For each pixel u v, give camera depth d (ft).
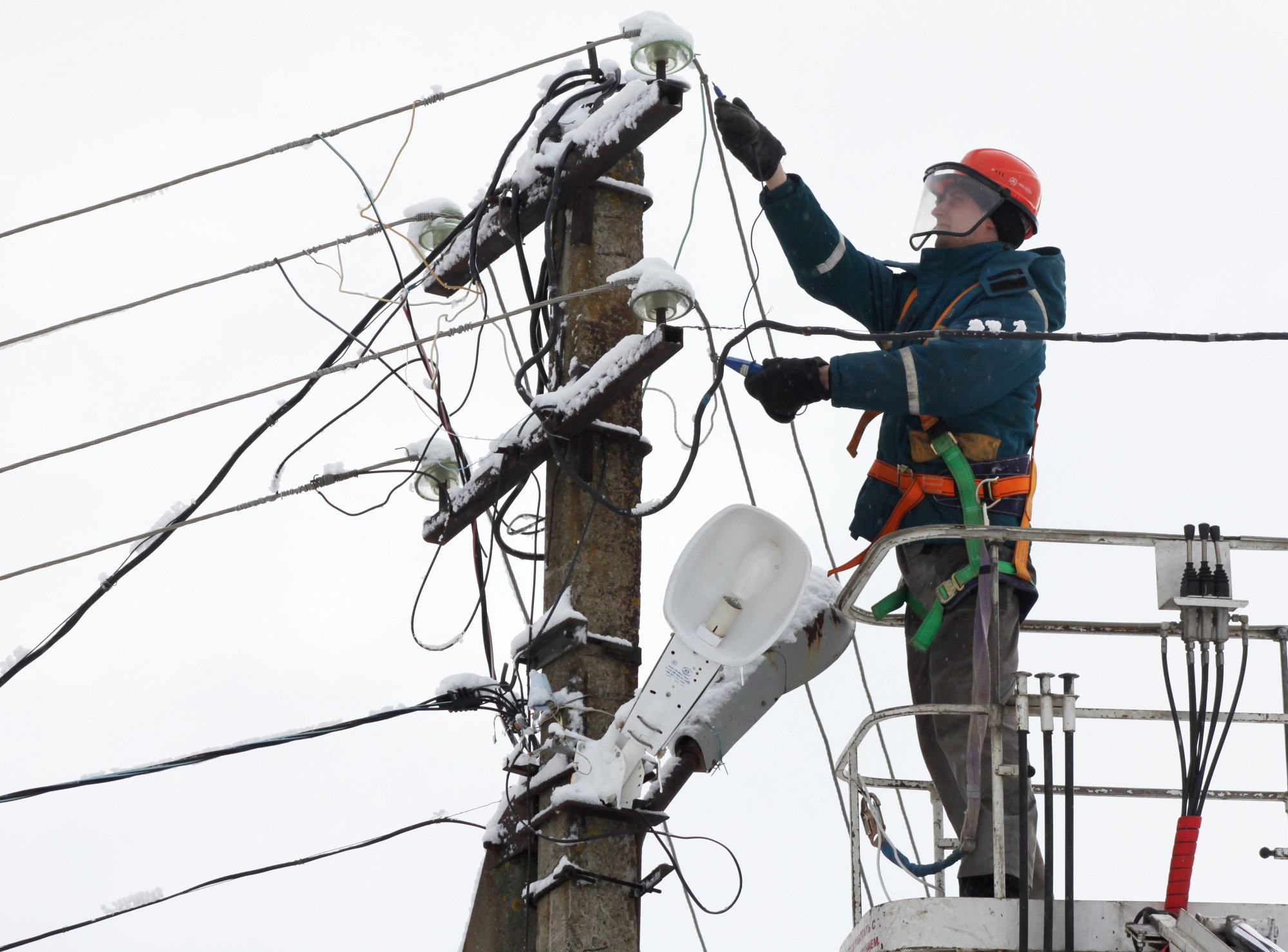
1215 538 58.65
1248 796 60.23
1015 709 57.47
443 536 80.23
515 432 76.74
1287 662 60.39
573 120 79.25
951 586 62.23
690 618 62.49
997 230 70.28
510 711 73.51
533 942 69.10
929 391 63.21
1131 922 55.11
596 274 77.05
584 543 72.49
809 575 61.36
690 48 71.92
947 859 59.72
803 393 63.77
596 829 67.21
